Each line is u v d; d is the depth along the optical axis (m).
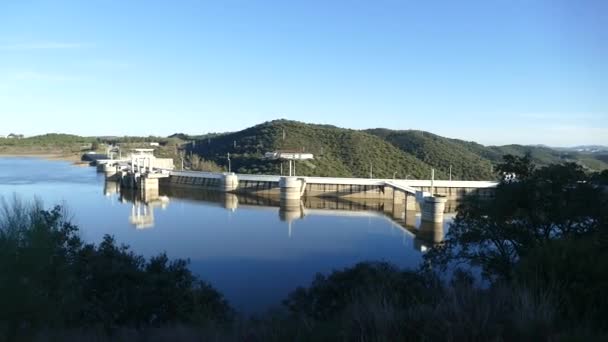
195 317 18.59
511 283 10.88
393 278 19.27
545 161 169.62
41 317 15.43
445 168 171.50
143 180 135.00
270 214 102.62
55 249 17.59
